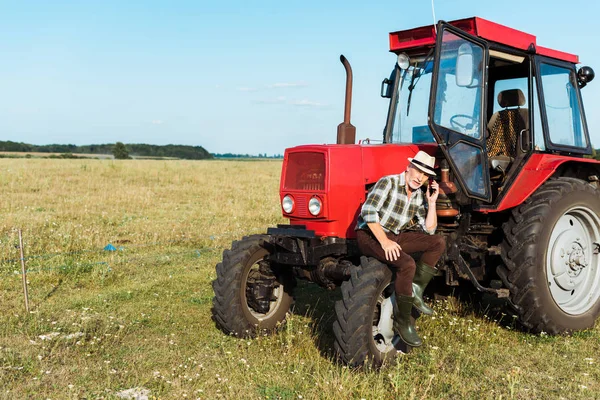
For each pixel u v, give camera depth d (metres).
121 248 8.20
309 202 4.53
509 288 4.76
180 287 6.41
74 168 23.94
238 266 4.77
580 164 5.72
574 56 5.83
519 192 4.86
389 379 3.83
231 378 3.79
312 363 4.05
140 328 4.94
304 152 4.64
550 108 5.45
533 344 4.61
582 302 5.18
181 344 4.56
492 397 3.54
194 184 18.94
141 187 17.08
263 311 4.83
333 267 4.49
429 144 5.03
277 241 4.56
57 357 4.11
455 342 4.55
